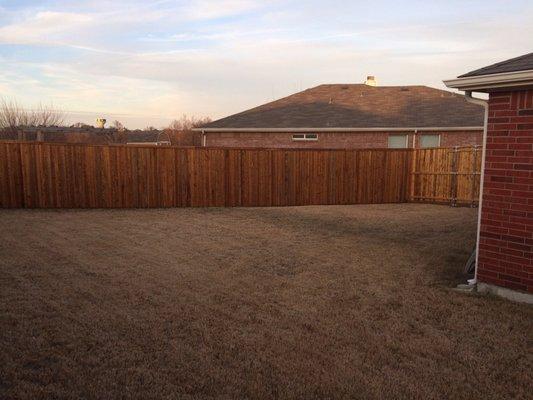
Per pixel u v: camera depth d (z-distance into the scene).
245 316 4.73
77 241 8.21
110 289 5.52
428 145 19.75
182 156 13.35
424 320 4.72
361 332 4.38
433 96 22.67
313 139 20.69
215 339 4.15
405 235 9.33
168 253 7.42
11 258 6.90
